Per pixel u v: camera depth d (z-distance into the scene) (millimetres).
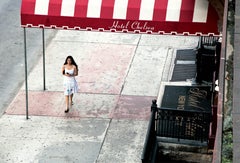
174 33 12195
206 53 15398
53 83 16453
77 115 14508
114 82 16516
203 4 11906
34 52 18953
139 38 19922
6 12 22375
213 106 12320
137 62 17938
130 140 13305
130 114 14609
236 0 6461
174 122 12305
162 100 14773
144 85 16344
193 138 12281
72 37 20094
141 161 12031
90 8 12375
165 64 17766
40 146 13016
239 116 4758
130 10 12211
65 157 12555
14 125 14000
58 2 12492
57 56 18484
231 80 5168
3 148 12930
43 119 14281
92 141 13266
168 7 12070
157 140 12469
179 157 12320
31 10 12641
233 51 5539
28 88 16156
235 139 4516
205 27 11992
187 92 15094
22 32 20641
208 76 15609
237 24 5973
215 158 4387
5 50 19141
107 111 14773
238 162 4266
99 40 19750
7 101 15461
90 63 17812
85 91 15883
